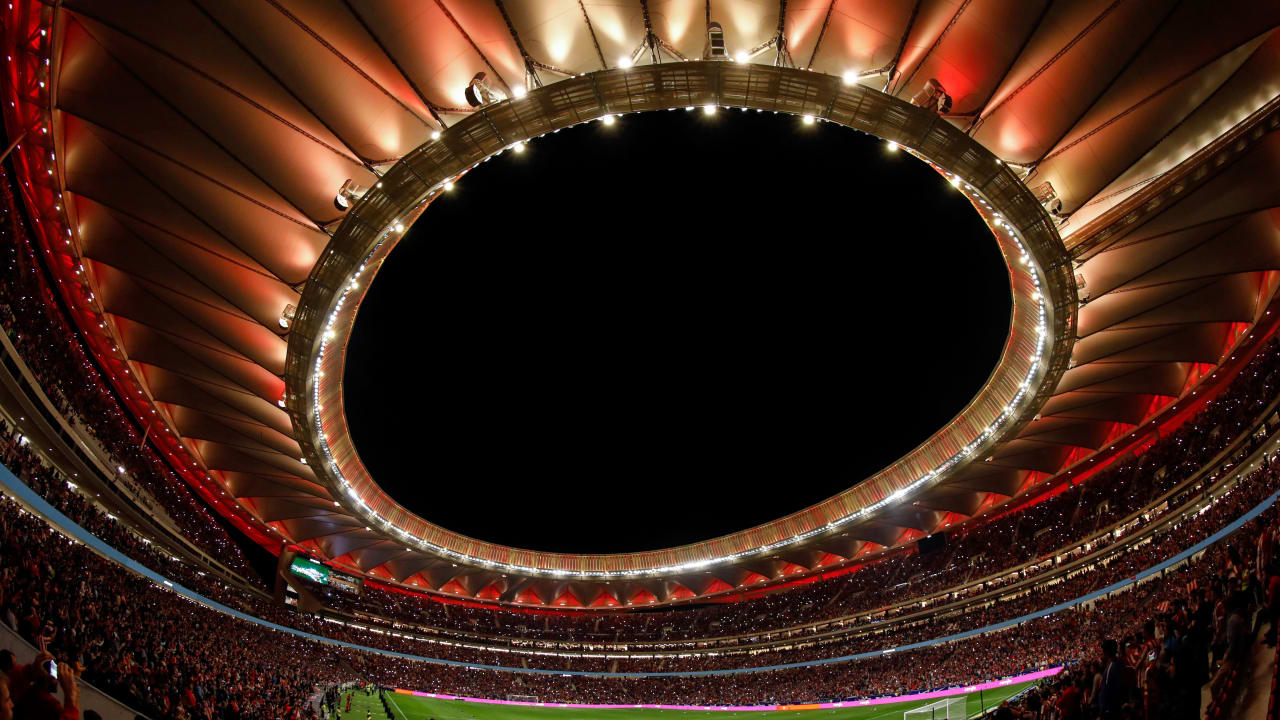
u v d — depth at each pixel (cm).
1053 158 3200
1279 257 3322
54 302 3950
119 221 3459
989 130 3178
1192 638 1250
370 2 2697
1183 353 4191
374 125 3150
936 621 6356
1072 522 5503
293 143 3159
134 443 4984
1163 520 4631
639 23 2867
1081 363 4281
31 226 3544
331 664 6359
